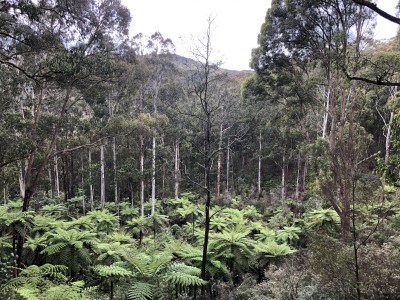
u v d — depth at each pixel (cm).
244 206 2717
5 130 1254
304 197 2564
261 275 1104
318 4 1379
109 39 1584
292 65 1719
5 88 1370
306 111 1972
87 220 1666
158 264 706
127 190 3294
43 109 1906
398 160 529
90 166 2520
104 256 1040
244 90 2075
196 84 895
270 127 2712
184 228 2134
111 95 2322
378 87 1579
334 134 1309
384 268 542
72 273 1129
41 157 1642
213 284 942
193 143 2158
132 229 1900
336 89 1405
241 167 3878
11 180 1766
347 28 1313
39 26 1120
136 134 2380
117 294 925
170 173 3008
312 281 721
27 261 1205
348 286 543
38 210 2319
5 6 842
